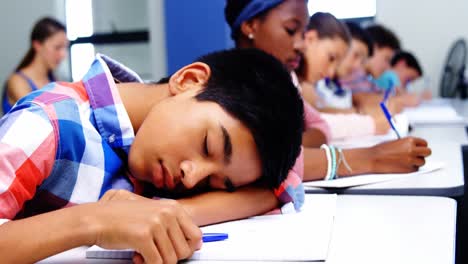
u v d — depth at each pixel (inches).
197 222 26.8
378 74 102.3
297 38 52.4
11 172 22.8
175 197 28.8
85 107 29.2
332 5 73.4
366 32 93.6
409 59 126.0
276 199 30.7
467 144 58.5
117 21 171.2
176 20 113.6
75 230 20.0
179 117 26.7
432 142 60.9
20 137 23.6
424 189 35.5
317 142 53.5
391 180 38.7
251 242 23.5
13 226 20.3
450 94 146.1
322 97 72.5
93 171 28.0
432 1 154.9
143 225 20.0
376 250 22.4
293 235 24.5
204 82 28.7
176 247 20.8
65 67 165.6
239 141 26.2
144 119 28.9
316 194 35.2
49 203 27.0
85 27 172.6
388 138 64.8
